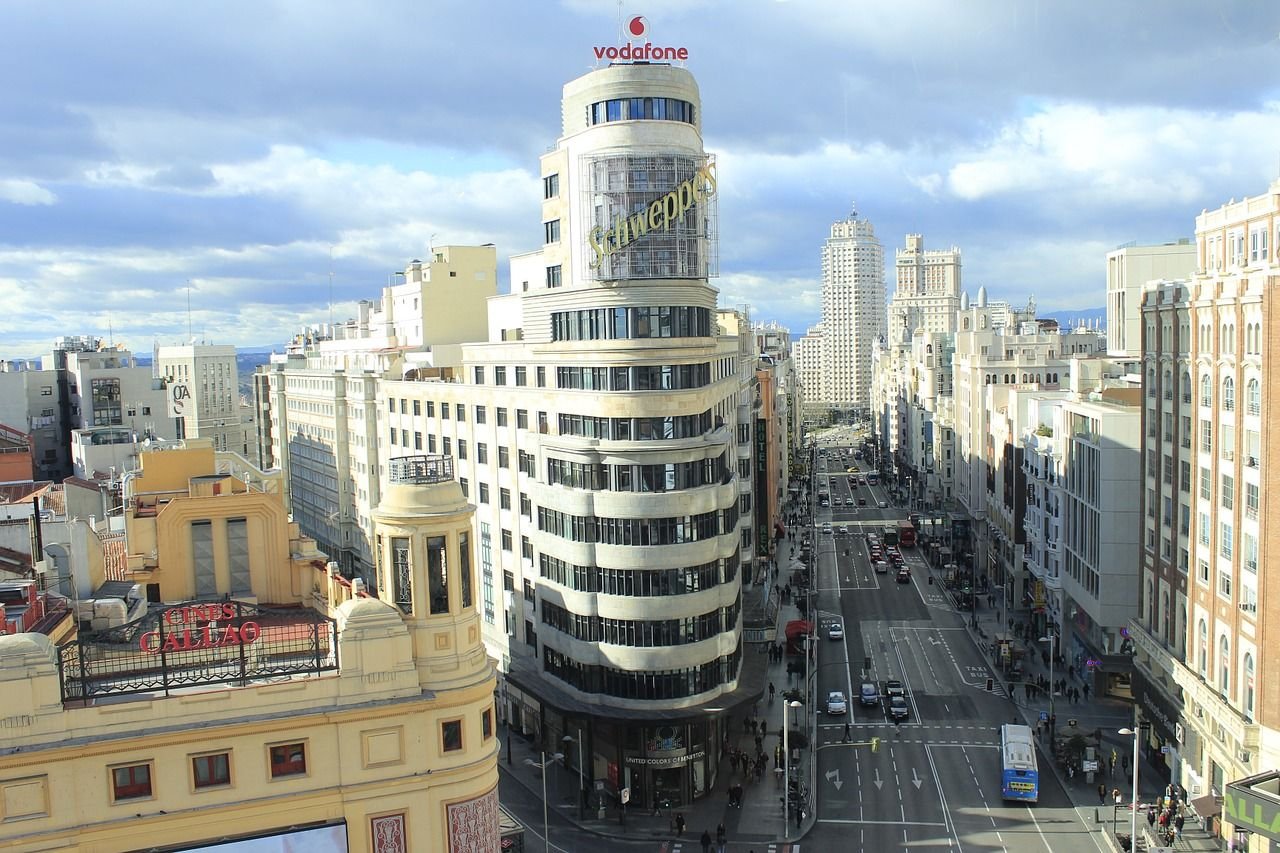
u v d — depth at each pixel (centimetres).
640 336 6925
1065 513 9856
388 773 3662
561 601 7375
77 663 3603
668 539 6888
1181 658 7100
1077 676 9600
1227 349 6334
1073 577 9606
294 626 3988
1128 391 9531
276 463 16100
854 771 7619
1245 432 6066
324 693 3616
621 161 6956
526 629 8194
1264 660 5712
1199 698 6519
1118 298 12525
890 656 10675
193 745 3456
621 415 6912
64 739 3325
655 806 7038
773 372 16038
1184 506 7119
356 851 3634
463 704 3772
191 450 5753
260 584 5050
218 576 5019
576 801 7181
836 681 9831
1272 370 5653
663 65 7112
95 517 7900
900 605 12988
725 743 8012
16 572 4725
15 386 14112
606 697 7100
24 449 10338
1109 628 8594
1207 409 6669
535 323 7944
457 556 3831
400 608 3825
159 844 3422
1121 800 6962
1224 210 7619
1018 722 8600
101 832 3353
